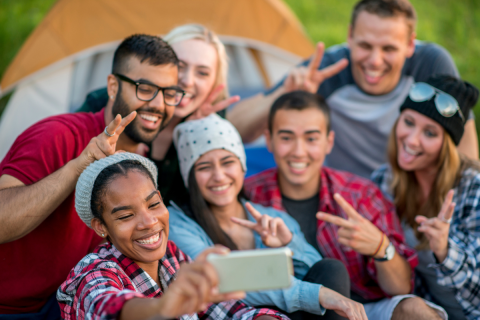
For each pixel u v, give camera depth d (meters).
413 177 2.42
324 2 7.06
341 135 3.16
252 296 1.85
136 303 1.15
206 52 2.42
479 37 6.30
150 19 3.61
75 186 1.65
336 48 3.12
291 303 1.79
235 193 2.11
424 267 2.32
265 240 1.93
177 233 2.01
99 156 1.60
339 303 1.70
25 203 1.62
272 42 3.94
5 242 1.70
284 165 2.31
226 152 2.07
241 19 3.85
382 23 2.72
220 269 1.05
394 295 2.13
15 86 3.53
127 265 1.52
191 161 2.07
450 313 2.28
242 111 3.19
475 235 2.12
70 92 3.62
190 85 2.38
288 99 2.31
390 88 2.94
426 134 2.28
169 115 1.96
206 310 1.68
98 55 3.69
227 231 2.13
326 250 2.27
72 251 1.85
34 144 1.78
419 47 3.00
